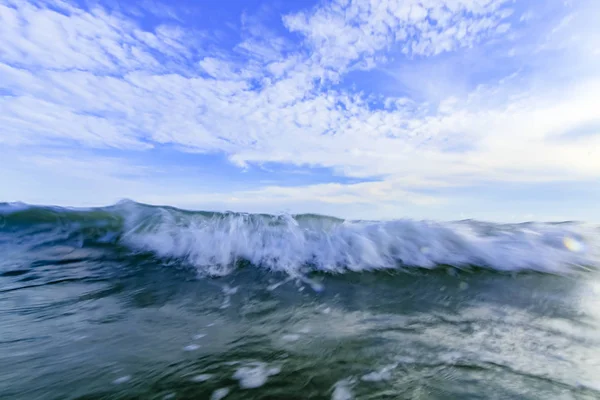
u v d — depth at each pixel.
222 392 1.33
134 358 1.63
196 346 1.79
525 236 4.85
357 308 2.52
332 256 4.05
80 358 1.62
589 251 4.37
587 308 2.56
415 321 2.24
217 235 4.62
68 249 4.45
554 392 1.37
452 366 1.58
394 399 1.30
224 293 2.92
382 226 4.78
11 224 5.15
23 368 1.50
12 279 3.20
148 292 2.91
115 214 5.79
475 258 4.03
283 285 3.20
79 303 2.55
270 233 4.62
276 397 1.30
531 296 2.88
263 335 1.96
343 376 1.47
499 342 1.88
